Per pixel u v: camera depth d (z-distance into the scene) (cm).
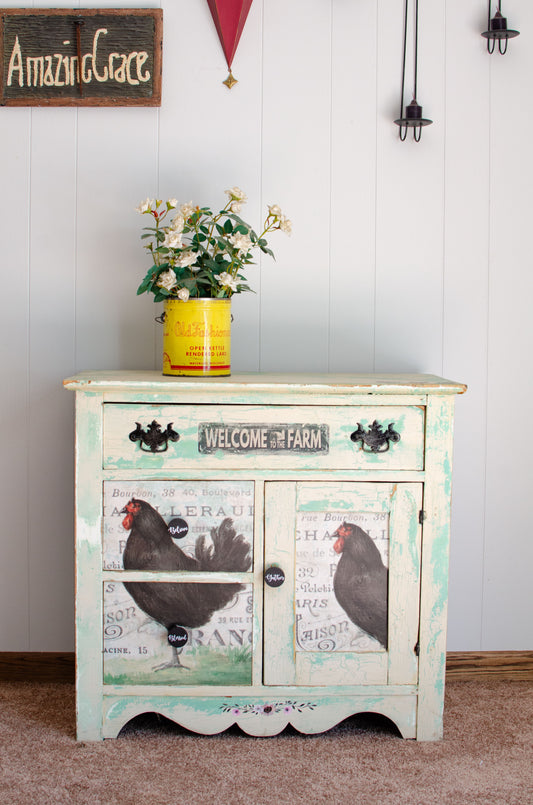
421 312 216
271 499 172
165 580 172
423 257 215
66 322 214
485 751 174
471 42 213
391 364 217
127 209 212
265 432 171
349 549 174
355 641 175
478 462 218
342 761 169
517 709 197
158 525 172
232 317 215
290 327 215
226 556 172
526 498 218
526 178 215
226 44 208
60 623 217
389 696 176
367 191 214
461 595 218
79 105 209
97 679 174
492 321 216
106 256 213
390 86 213
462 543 218
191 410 171
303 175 213
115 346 214
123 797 153
